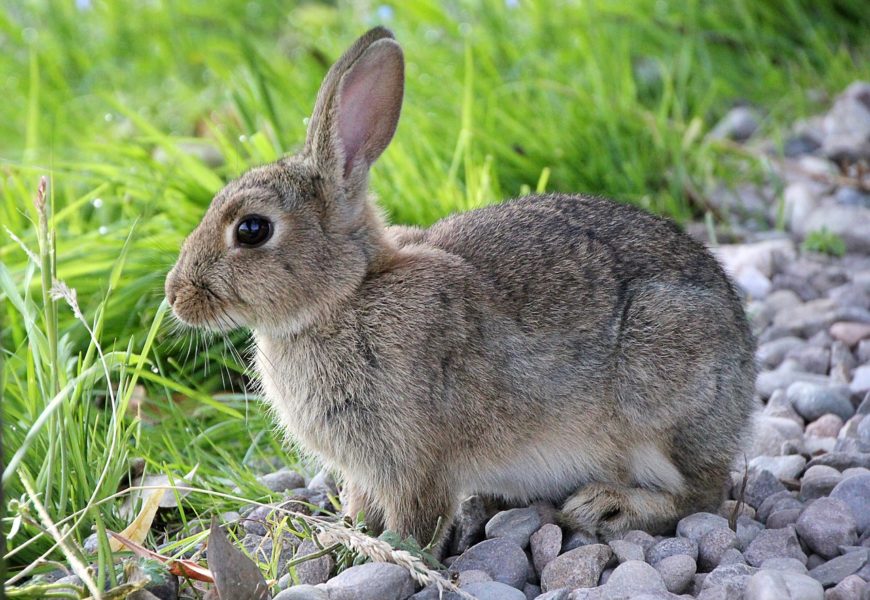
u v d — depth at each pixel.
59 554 8.15
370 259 8.68
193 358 11.11
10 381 9.85
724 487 9.12
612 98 14.82
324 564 8.09
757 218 13.94
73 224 12.56
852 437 9.94
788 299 12.36
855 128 14.81
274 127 13.18
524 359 8.59
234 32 17.83
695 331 8.76
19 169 13.17
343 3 18.77
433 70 15.13
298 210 8.52
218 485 9.42
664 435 8.81
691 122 15.34
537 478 8.94
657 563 8.20
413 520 8.62
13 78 17.06
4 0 19.23
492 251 8.92
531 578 8.37
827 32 16.95
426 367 8.39
